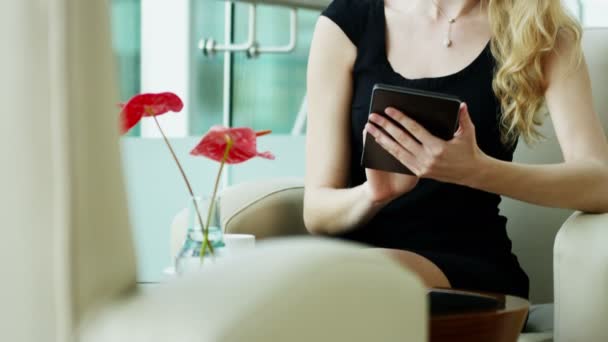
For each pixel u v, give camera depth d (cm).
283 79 339
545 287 206
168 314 51
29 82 52
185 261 124
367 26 190
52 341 53
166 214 287
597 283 143
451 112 146
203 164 292
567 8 184
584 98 181
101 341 51
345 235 180
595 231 146
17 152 52
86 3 52
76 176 51
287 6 316
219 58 328
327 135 187
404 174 159
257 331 50
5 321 53
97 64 53
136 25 312
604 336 143
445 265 162
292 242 60
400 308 58
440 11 188
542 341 160
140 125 312
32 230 52
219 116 330
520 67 178
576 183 163
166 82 319
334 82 189
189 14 321
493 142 183
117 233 54
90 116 52
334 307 54
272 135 301
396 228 176
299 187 198
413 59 187
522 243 207
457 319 95
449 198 175
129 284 56
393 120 150
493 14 185
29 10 51
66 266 51
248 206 188
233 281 53
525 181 161
